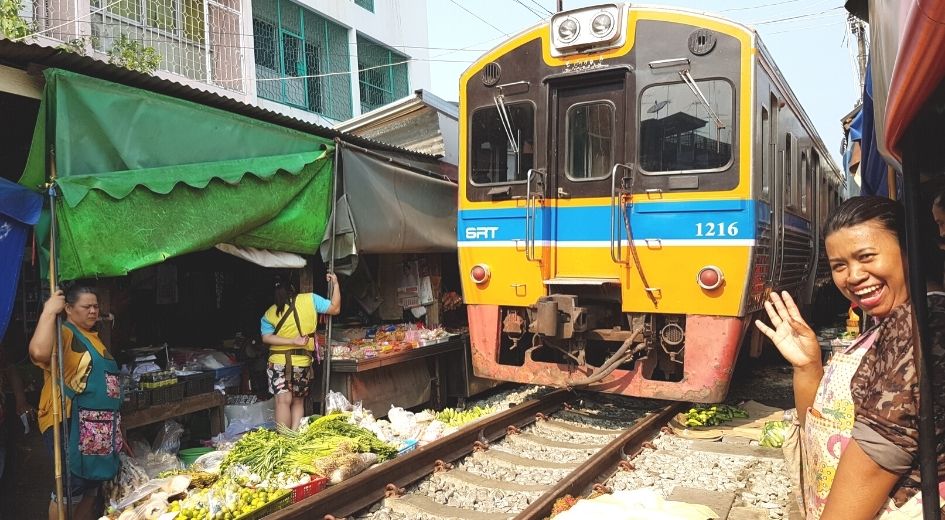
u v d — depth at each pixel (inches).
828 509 66.1
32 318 248.7
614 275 243.9
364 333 317.4
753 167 223.1
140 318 294.5
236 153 214.7
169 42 441.4
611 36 243.6
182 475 179.8
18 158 223.3
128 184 178.2
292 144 236.1
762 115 237.9
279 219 230.2
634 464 211.3
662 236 235.3
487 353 268.1
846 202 73.8
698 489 185.5
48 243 166.4
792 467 99.9
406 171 291.1
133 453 198.7
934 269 70.6
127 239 179.6
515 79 263.9
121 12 412.2
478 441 228.2
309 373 246.8
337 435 211.3
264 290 313.3
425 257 336.5
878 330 71.1
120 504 166.9
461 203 274.8
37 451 200.1
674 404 280.4
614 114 247.9
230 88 483.2
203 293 323.3
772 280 258.2
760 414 282.2
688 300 230.8
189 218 195.8
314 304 243.1
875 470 63.2
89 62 173.6
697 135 232.5
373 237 269.6
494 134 268.4
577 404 302.7
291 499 173.9
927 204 78.7
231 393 270.8
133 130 184.2
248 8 501.4
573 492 180.2
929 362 57.4
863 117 163.6
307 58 585.9
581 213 250.4
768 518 167.9
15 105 190.4
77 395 166.2
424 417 265.6
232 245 221.8
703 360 228.8
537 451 230.1
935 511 56.9
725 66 228.8
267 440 200.7
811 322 455.2
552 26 254.4
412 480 194.5
